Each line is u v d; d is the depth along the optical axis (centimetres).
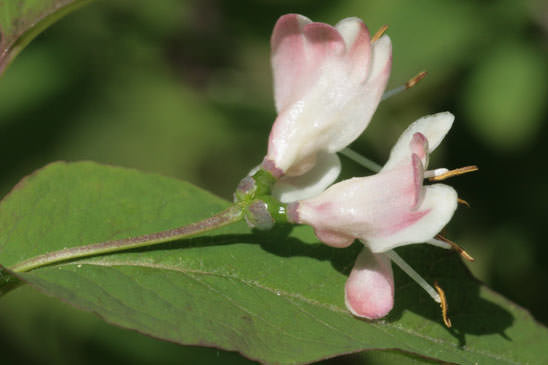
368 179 15
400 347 15
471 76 20
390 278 15
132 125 20
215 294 15
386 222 14
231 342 14
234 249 15
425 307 15
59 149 20
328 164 15
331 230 15
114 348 18
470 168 15
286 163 15
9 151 20
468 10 20
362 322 15
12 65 20
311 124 15
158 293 14
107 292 14
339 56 15
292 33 15
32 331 18
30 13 15
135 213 15
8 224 15
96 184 15
